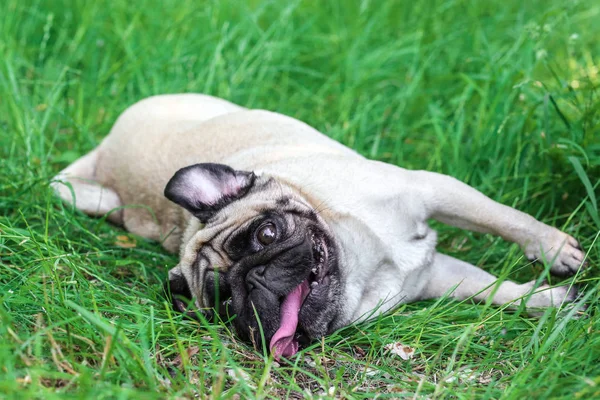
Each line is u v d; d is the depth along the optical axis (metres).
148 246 1.17
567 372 0.86
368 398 0.89
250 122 1.20
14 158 1.27
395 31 1.58
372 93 1.45
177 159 1.19
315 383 0.92
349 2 1.65
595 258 1.06
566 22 1.48
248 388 0.84
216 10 1.56
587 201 1.12
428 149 1.32
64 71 1.38
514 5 1.66
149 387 0.85
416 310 1.03
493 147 1.22
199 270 0.99
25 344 0.85
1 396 0.79
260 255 0.94
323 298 0.97
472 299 1.03
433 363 0.91
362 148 1.33
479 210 1.05
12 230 1.02
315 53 1.54
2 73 1.41
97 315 0.90
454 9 1.60
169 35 1.52
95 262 1.09
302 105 1.45
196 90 1.45
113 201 1.25
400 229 1.03
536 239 1.04
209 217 1.02
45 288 0.92
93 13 1.58
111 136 1.32
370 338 0.96
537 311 0.99
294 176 1.03
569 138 1.17
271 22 1.62
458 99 1.33
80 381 0.82
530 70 1.26
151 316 0.91
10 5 1.57
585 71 1.33
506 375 0.90
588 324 0.91
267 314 0.93
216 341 0.89
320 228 0.98
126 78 1.45
